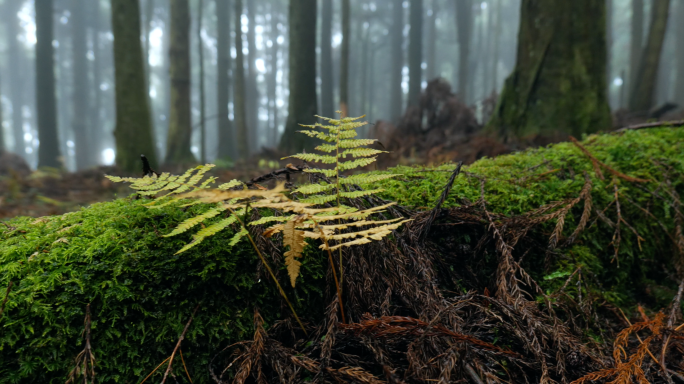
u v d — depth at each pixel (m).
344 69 14.95
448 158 5.70
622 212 2.28
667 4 10.57
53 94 18.80
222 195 0.94
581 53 5.59
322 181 1.93
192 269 1.45
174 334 1.40
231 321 1.47
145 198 1.82
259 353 1.35
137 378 1.35
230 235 1.55
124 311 1.34
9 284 1.24
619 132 3.20
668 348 1.46
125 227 1.56
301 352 1.43
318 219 1.12
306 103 12.12
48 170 9.62
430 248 1.77
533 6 5.95
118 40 8.51
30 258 1.38
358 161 1.36
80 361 1.27
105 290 1.35
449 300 1.57
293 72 12.12
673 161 2.49
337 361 1.32
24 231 1.60
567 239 1.95
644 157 2.55
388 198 1.97
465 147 6.37
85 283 1.34
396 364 1.35
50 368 1.25
